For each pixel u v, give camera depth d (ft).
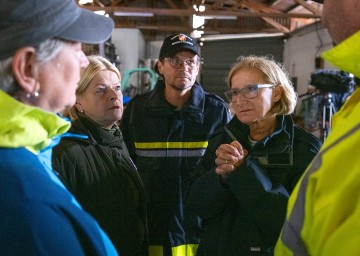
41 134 2.52
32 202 2.21
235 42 42.34
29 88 2.47
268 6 39.47
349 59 2.26
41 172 2.41
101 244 2.49
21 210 2.17
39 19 2.39
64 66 2.63
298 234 2.38
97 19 2.93
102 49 26.71
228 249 4.60
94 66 4.91
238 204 4.67
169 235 6.63
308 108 16.10
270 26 44.75
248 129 4.99
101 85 4.87
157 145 6.83
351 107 2.47
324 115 14.93
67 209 2.37
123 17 46.29
